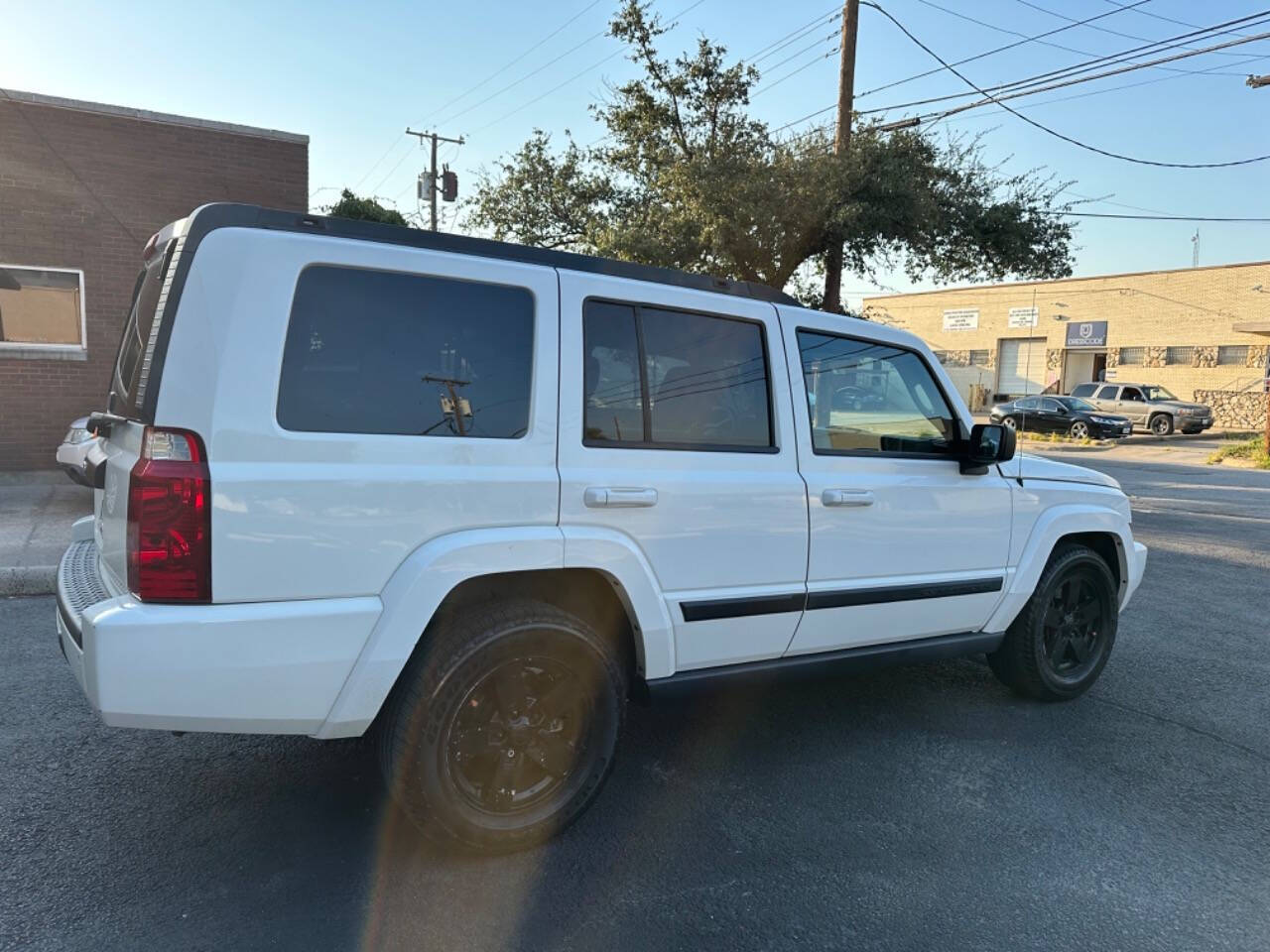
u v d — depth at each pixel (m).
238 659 2.48
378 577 2.68
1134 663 5.46
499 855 3.01
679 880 2.91
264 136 11.44
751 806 3.44
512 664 2.89
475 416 2.87
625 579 3.10
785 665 3.63
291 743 3.86
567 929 2.63
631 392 3.20
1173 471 18.70
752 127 15.49
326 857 2.96
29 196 10.21
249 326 2.52
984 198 14.13
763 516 3.43
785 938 2.62
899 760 3.92
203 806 3.28
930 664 5.32
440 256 2.86
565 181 19.53
